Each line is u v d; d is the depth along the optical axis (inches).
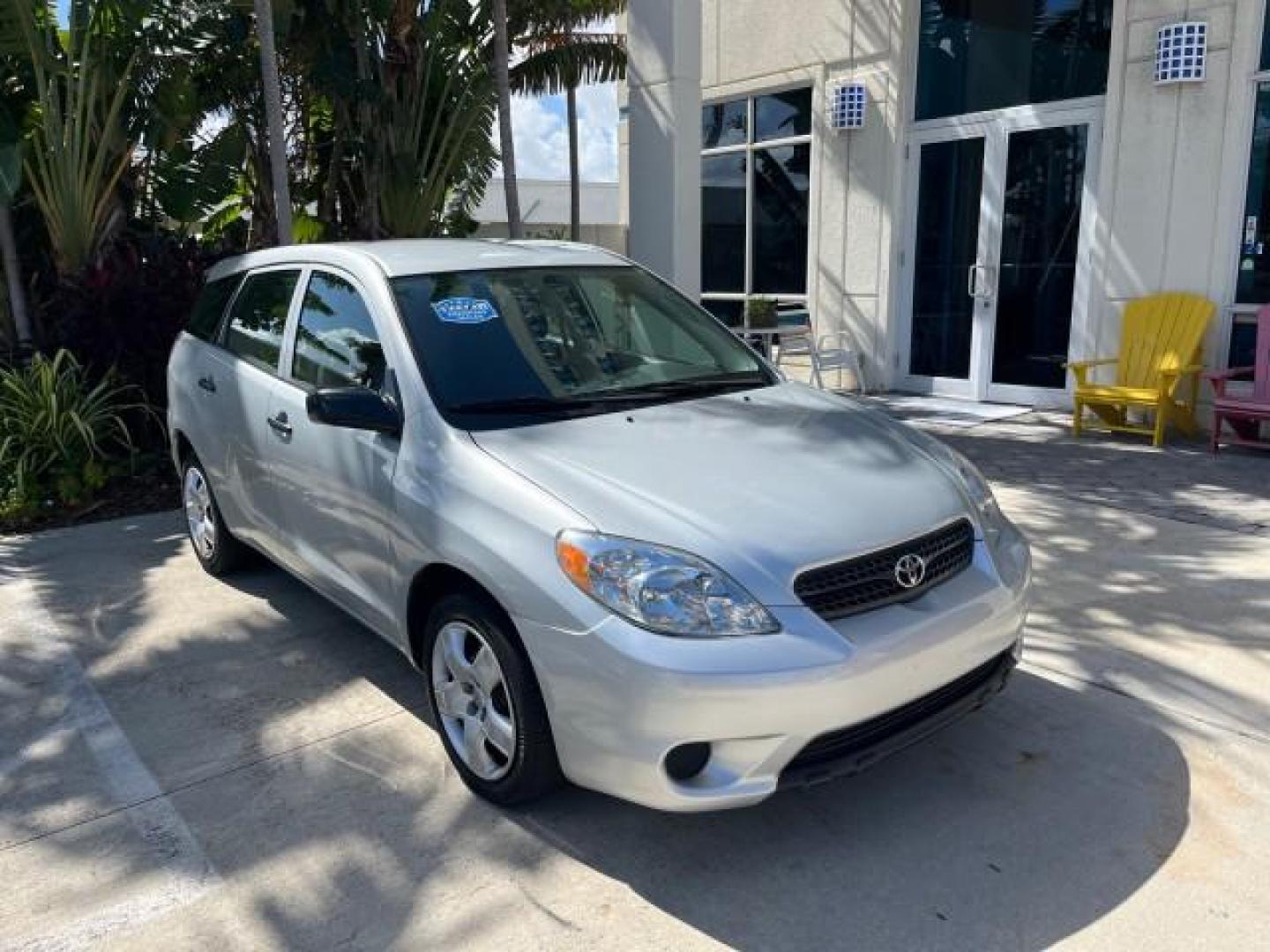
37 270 338.3
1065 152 342.6
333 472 149.1
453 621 127.5
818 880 111.4
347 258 162.6
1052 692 152.1
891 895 108.7
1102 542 217.0
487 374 142.0
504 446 128.5
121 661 172.7
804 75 418.0
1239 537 217.8
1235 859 113.0
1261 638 168.4
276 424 165.0
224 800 130.5
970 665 118.5
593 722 108.2
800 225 438.0
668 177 349.4
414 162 390.9
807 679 103.6
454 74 405.4
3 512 256.1
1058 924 103.7
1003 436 318.3
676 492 117.6
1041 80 347.3
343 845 120.3
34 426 269.3
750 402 151.3
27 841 123.2
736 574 107.2
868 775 131.3
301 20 360.8
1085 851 115.1
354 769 136.9
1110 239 327.3
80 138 311.0
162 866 117.6
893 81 383.9
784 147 438.0
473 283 156.2
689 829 121.2
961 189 377.4
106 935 106.3
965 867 112.8
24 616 193.6
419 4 390.6
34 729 150.7
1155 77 305.6
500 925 106.0
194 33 318.7
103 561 226.2
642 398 147.7
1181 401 311.9
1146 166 315.6
